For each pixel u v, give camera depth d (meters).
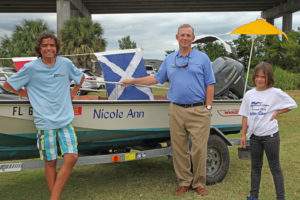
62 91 4.82
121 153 5.87
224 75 6.98
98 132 5.58
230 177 6.70
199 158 5.75
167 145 6.54
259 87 5.12
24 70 4.74
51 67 4.78
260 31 8.02
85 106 5.38
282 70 31.00
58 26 41.84
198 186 5.86
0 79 5.48
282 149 8.55
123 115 5.73
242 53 21.05
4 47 41.00
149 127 6.00
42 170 7.05
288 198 5.67
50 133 4.78
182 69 5.64
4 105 4.86
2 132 4.97
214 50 7.46
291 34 36.72
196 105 5.68
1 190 6.04
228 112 6.70
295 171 6.96
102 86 6.23
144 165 7.43
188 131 5.75
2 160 5.36
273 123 5.07
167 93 6.12
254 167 5.27
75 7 45.84
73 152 4.87
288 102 5.04
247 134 5.25
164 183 6.39
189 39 5.57
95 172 6.99
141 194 5.86
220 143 6.33
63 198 5.69
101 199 5.66
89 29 38.88
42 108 4.75
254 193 5.28
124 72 6.00
